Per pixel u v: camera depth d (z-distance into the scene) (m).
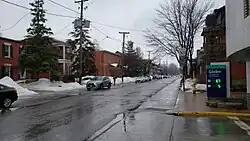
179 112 14.34
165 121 12.45
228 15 15.79
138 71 90.88
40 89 34.94
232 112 14.22
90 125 11.47
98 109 16.59
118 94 28.00
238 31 12.99
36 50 37.56
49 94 28.66
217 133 9.89
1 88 17.48
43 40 38.12
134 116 13.92
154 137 9.30
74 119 12.98
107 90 34.56
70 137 9.28
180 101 19.69
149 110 16.02
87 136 9.44
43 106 18.22
